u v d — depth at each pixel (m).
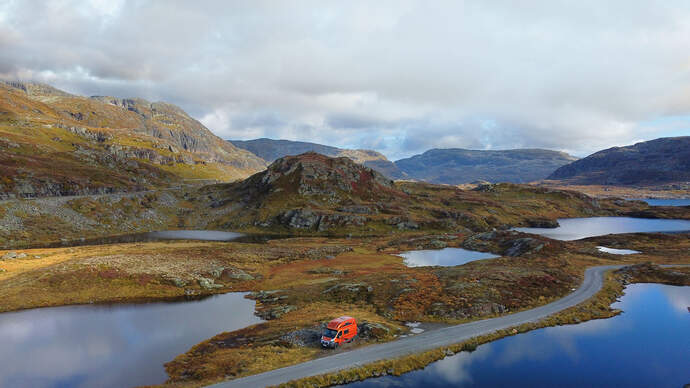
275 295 76.38
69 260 92.81
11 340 52.81
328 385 38.12
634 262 107.44
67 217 178.38
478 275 80.38
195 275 88.12
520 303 65.06
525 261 104.81
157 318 63.34
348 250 139.00
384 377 40.25
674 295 75.31
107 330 57.19
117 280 81.44
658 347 49.12
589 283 81.38
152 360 45.81
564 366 43.28
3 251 118.56
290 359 43.38
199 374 39.72
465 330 53.28
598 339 51.56
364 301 68.94
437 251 138.75
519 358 45.28
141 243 140.25
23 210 167.75
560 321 57.84
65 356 47.22
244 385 36.94
